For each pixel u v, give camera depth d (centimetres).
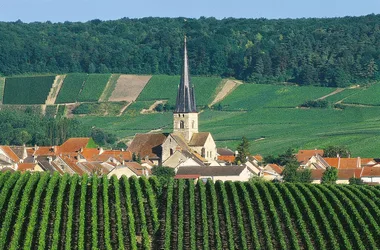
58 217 18250
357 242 17975
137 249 18100
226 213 18862
